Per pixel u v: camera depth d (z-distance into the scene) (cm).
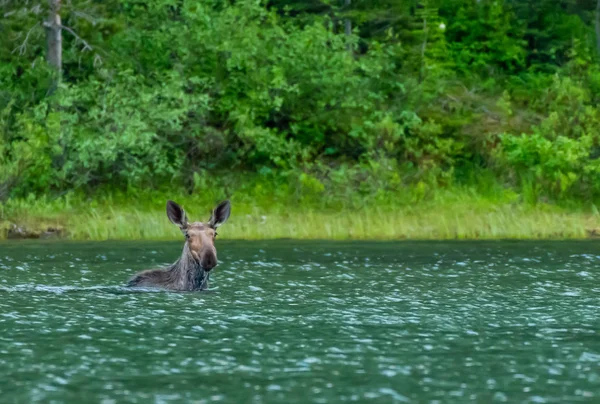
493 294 5059
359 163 12825
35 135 11219
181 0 13525
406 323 4084
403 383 2978
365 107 12638
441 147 12469
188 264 4994
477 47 14912
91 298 4741
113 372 3130
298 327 3969
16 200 10894
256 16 13688
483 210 11156
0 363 3253
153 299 4716
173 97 11956
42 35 12875
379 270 6316
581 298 4900
